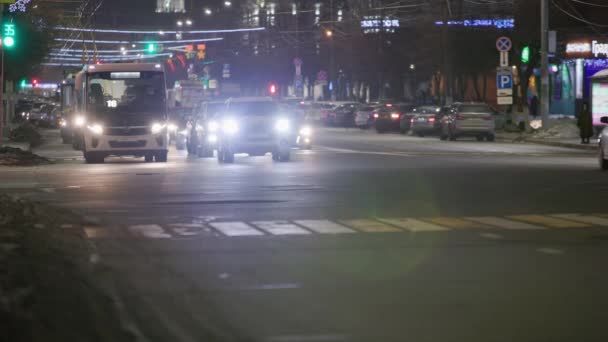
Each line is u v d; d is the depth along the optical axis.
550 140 104.50
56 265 24.61
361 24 197.50
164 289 22.19
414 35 183.38
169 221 35.62
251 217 36.81
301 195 45.47
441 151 88.38
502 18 153.00
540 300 21.08
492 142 109.38
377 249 28.62
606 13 134.75
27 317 18.06
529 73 131.88
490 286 22.77
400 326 18.48
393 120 140.38
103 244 29.58
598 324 18.69
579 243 29.84
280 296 21.47
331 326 18.47
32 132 117.62
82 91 75.88
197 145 84.25
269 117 73.06
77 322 18.08
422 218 36.34
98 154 75.00
